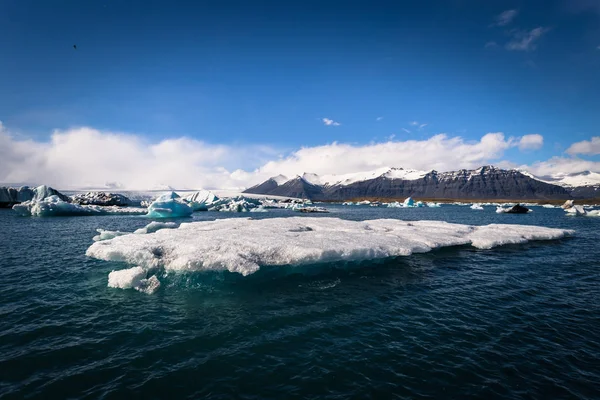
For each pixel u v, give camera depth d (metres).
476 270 15.55
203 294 11.64
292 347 7.86
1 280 12.93
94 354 7.38
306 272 14.35
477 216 63.81
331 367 6.99
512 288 12.80
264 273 13.51
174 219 47.56
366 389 6.24
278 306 10.58
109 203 76.06
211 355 7.43
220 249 13.82
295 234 18.06
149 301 10.85
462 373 6.81
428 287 12.82
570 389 6.34
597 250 20.72
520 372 6.90
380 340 8.28
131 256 13.52
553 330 8.98
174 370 6.79
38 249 19.62
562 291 12.50
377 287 12.76
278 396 6.01
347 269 15.22
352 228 22.56
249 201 103.00
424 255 18.59
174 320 9.34
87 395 5.95
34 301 10.64
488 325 9.27
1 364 6.86
